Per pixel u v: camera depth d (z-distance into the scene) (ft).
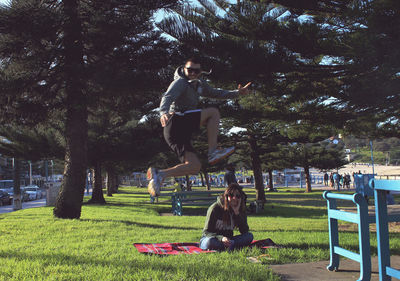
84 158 40.57
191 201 56.54
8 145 78.13
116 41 39.88
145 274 14.43
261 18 30.45
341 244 21.40
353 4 25.62
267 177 206.28
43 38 39.17
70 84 39.93
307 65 30.76
